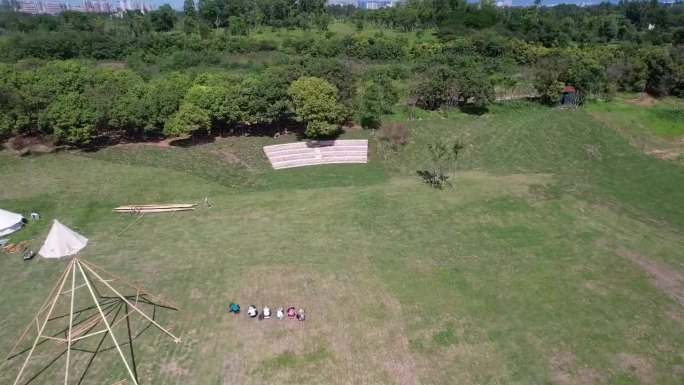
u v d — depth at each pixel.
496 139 70.44
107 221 47.62
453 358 31.16
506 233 46.03
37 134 64.94
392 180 59.47
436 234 45.72
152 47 126.25
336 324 33.97
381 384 29.16
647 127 79.00
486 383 29.30
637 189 57.75
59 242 32.84
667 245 44.97
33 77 69.06
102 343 32.03
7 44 115.81
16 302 35.62
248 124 73.25
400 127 71.88
